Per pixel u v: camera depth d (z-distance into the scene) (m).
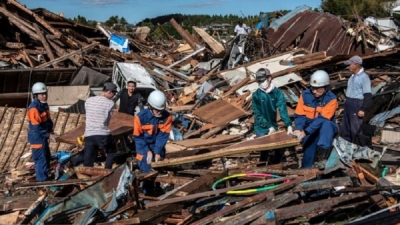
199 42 23.72
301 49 15.35
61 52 17.53
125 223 4.54
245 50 18.19
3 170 8.88
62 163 8.19
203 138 9.98
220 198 5.13
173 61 21.70
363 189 5.04
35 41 18.22
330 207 5.09
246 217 4.69
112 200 4.99
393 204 5.06
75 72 14.59
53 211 4.89
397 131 9.03
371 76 12.48
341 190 5.17
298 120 6.24
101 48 19.53
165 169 5.95
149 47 25.81
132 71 14.14
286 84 12.16
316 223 5.25
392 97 10.12
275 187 5.07
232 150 5.86
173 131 10.07
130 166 6.10
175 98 14.16
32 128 7.46
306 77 12.91
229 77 13.85
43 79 14.40
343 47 16.89
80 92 13.12
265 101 6.69
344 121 7.95
